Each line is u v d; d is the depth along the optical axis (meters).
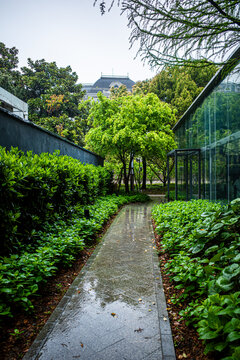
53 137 7.94
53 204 5.25
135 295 3.00
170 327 2.35
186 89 18.80
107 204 9.27
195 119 11.55
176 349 2.08
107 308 2.70
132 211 10.11
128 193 15.09
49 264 3.09
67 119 24.73
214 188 8.88
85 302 2.82
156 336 2.22
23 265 3.03
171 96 20.22
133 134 11.84
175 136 16.83
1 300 2.36
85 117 28.67
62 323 2.41
